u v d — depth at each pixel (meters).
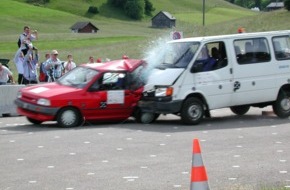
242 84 16.83
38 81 24.00
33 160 11.61
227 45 16.77
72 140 13.95
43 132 15.38
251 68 16.98
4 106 20.05
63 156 11.98
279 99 17.47
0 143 13.72
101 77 16.94
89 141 13.77
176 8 189.75
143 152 12.32
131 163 11.19
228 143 13.28
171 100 16.09
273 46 17.41
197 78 16.30
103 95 16.75
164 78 16.31
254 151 12.24
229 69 16.69
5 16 157.75
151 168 10.72
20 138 14.41
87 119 16.62
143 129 15.70
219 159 11.44
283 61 17.47
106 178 9.94
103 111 16.78
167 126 16.28
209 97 16.42
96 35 120.25
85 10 182.38
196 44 16.62
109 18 178.62
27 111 16.66
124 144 13.31
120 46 71.94
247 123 16.62
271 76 17.25
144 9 183.62
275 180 9.55
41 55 66.00
